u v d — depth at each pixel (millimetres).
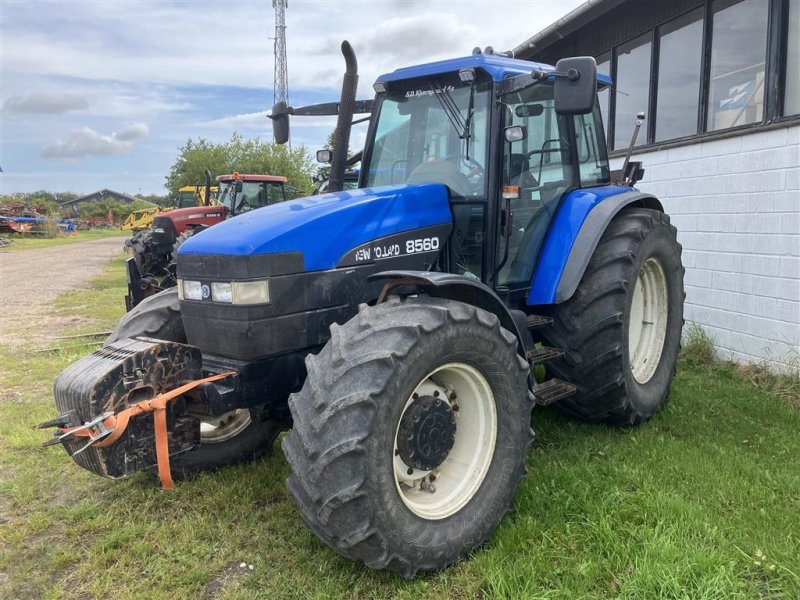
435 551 2557
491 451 2854
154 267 9516
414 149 3783
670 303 4379
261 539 2908
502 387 2859
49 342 7383
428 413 2656
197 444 2854
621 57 7176
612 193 4176
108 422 2527
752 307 5242
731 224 5426
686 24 6051
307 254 2932
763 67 5141
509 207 3496
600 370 3746
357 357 2439
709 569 2477
